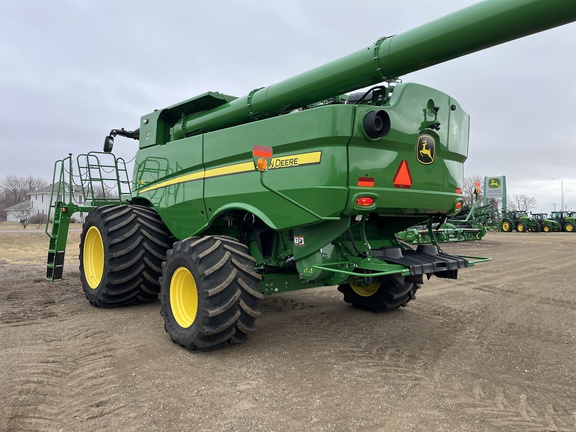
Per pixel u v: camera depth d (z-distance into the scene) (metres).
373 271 3.57
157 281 5.28
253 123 3.88
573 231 26.61
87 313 5.10
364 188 3.36
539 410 2.73
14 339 4.04
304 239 3.68
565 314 5.35
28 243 19.44
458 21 2.86
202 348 3.61
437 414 2.65
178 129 5.44
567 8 2.41
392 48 3.27
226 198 4.17
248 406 2.71
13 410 2.63
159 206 5.23
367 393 2.93
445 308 5.59
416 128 3.64
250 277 3.66
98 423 2.49
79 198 6.66
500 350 3.93
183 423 2.50
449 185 4.02
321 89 3.89
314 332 4.35
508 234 24.88
